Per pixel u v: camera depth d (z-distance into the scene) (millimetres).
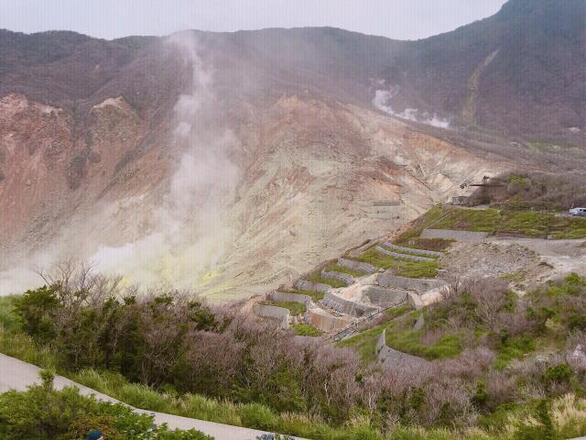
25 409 9961
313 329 49875
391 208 121375
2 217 173625
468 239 64250
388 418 15484
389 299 50688
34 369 14781
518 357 24094
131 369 16719
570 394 16094
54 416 10062
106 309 17594
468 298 33031
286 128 170125
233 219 137000
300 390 16688
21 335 16766
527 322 26406
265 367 17203
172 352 16953
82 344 16203
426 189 142375
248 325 21406
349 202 123938
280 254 109062
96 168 193625
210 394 16406
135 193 163125
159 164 171375
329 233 113562
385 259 67125
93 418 9984
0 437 9750
